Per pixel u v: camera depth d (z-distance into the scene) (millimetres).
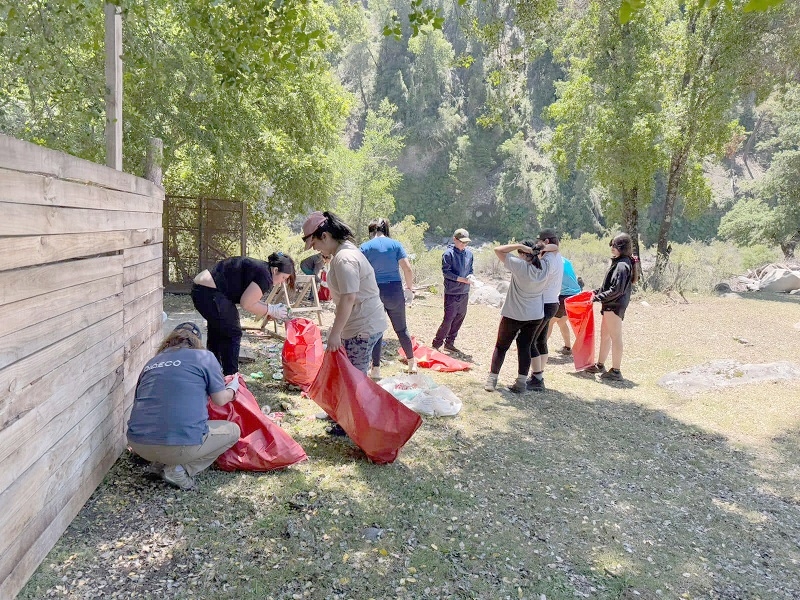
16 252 2332
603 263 20094
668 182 17562
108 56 4426
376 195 26922
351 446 4523
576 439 5234
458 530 3424
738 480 4676
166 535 3072
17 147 2326
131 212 4016
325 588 2750
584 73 17219
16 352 2359
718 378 7477
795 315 12750
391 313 6469
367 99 72062
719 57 15391
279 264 5215
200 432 3557
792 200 28781
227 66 4719
